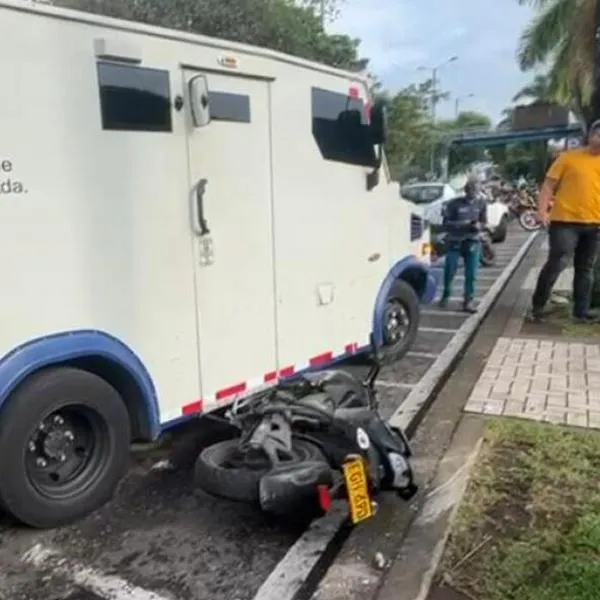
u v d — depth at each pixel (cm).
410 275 691
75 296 350
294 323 496
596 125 751
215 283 427
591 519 335
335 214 535
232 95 427
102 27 352
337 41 2083
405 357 679
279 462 345
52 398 342
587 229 773
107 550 339
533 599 279
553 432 460
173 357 404
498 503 368
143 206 380
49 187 335
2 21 311
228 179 429
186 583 311
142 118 375
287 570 321
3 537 350
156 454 455
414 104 3662
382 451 354
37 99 327
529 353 676
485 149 4934
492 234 1803
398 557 318
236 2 1477
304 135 491
